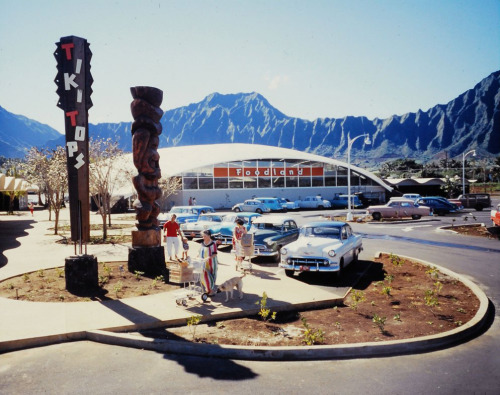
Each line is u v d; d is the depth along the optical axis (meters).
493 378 5.30
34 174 28.59
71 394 4.89
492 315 8.02
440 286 9.53
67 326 6.94
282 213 41.66
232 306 8.19
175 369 5.60
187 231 18.97
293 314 8.05
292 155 58.16
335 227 12.62
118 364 5.77
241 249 11.88
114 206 45.03
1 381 5.25
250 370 5.57
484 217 32.41
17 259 14.00
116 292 9.38
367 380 5.26
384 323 7.36
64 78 9.91
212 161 52.94
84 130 9.98
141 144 12.14
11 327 6.89
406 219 31.55
